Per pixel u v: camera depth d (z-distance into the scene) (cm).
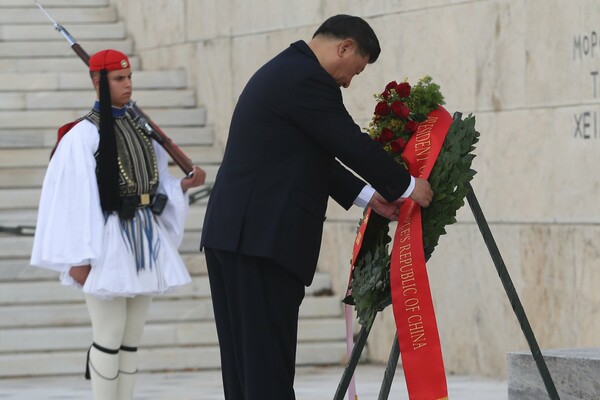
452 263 1347
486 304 1308
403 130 752
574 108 1207
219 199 757
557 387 826
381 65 1457
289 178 741
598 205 1180
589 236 1187
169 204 1030
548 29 1237
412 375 719
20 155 1633
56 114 1736
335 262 1511
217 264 770
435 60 1378
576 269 1201
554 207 1227
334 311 1464
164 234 1023
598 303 1175
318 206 748
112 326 1003
